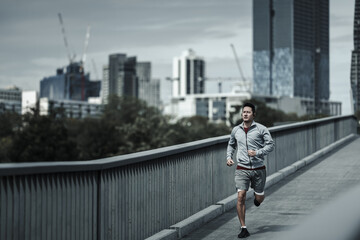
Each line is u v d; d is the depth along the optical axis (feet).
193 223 25.03
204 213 26.81
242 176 23.49
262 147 23.66
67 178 15.40
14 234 12.82
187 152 26.05
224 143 31.65
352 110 81.87
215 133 510.17
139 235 20.62
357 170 44.47
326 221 3.39
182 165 25.38
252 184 23.81
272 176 39.65
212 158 29.60
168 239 22.06
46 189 14.26
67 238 15.33
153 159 22.09
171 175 24.03
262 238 22.74
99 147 340.80
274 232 23.81
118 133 348.79
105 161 17.62
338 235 3.21
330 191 34.99
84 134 351.25
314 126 56.54
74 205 15.79
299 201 31.78
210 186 29.14
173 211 24.21
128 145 343.26
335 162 50.37
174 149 23.61
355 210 3.61
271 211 29.12
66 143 271.08
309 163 50.57
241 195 23.38
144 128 355.77
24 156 260.01
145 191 21.26
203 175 28.14
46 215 14.24
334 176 41.73
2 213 12.41
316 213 3.57
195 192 26.99
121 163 18.60
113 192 18.40
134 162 19.69
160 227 22.76
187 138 436.76
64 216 15.20
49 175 14.44
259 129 23.45
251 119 23.52
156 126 438.40
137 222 20.45
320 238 3.18
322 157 55.21
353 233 3.32
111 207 18.24
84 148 341.00
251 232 24.17
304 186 37.52
